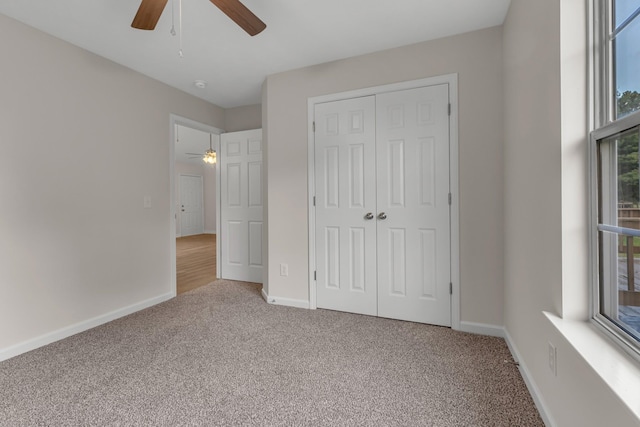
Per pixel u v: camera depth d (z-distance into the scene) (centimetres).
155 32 231
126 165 287
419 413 146
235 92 356
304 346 217
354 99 274
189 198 973
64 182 239
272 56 271
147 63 282
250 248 400
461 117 238
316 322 260
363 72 270
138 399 158
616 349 101
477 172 234
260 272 394
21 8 200
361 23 223
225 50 260
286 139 302
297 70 296
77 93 248
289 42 248
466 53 236
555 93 128
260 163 390
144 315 282
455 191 240
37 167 223
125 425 139
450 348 212
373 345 217
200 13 208
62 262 238
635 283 98
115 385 171
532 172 157
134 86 295
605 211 114
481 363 191
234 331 244
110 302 272
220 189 417
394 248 263
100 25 221
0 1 192
